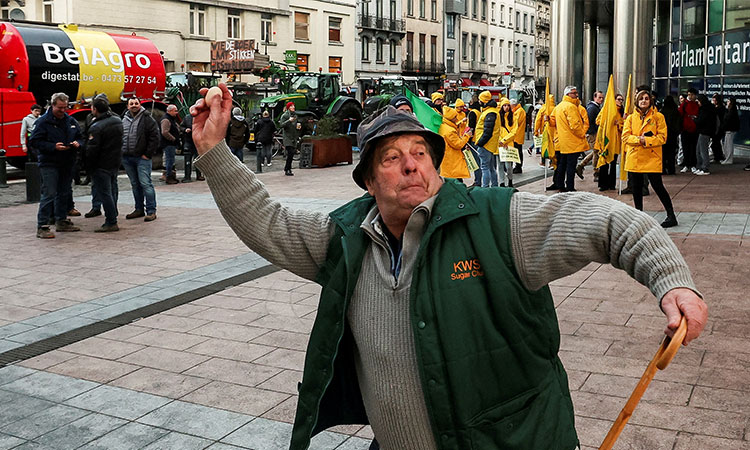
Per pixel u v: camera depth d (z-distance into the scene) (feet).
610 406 13.87
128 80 69.67
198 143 7.18
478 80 235.20
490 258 6.37
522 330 6.51
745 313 19.36
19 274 26.86
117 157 35.47
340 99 88.43
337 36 164.04
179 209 43.14
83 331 19.85
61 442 13.16
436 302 6.33
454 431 6.40
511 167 48.14
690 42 71.51
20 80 61.93
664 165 53.88
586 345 17.34
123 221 39.06
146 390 15.56
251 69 94.84
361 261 6.84
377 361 6.67
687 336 5.28
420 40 200.23
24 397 15.30
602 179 44.83
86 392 15.51
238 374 16.38
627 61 61.41
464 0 217.97
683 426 12.94
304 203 44.24
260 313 21.16
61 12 111.65
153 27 121.60
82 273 26.89
